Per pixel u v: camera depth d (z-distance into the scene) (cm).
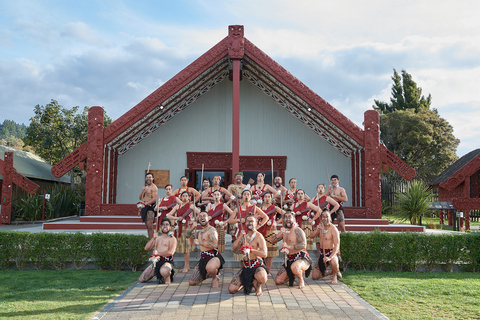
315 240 852
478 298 599
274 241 718
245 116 1636
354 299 596
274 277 757
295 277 681
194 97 1620
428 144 3472
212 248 672
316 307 548
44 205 1780
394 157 1305
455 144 3675
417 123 3547
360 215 1266
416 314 518
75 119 2400
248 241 628
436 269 859
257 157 1616
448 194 2019
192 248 823
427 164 3616
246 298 594
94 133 1291
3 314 498
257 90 1647
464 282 716
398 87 5044
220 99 1638
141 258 821
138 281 714
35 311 513
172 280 715
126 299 582
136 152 1603
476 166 1602
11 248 828
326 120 1408
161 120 1609
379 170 1265
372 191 1259
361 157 1452
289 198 909
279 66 1334
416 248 841
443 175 2338
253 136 1627
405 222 1655
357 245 845
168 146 1612
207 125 1627
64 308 529
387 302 576
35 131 2350
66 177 2555
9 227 1522
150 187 944
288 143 1625
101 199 1289
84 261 841
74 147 2452
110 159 1481
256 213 726
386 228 1157
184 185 896
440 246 841
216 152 1616
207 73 1425
